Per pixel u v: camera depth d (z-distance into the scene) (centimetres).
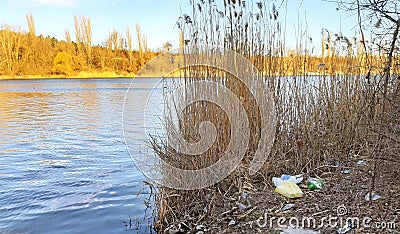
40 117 968
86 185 389
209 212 261
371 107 264
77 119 923
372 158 244
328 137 341
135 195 353
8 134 711
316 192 273
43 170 453
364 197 244
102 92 1916
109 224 286
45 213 313
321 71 366
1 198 352
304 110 344
